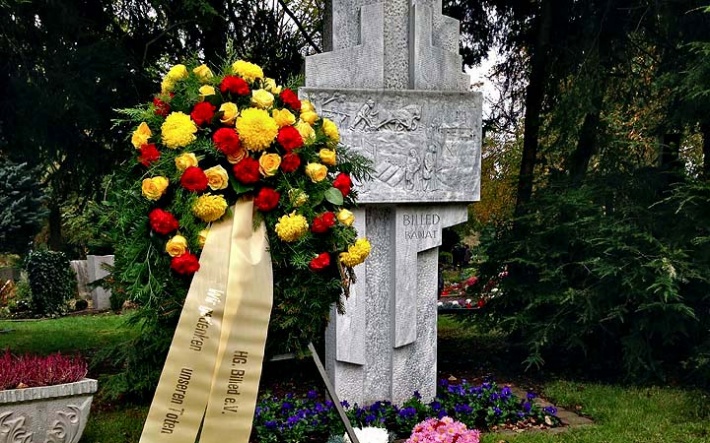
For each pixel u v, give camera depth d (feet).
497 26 27.32
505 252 22.93
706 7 18.28
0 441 13.34
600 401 18.17
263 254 9.07
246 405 8.56
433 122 16.92
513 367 22.74
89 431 15.99
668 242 19.93
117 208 9.52
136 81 21.45
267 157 9.12
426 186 16.88
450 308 34.83
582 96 22.58
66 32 19.79
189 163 8.86
